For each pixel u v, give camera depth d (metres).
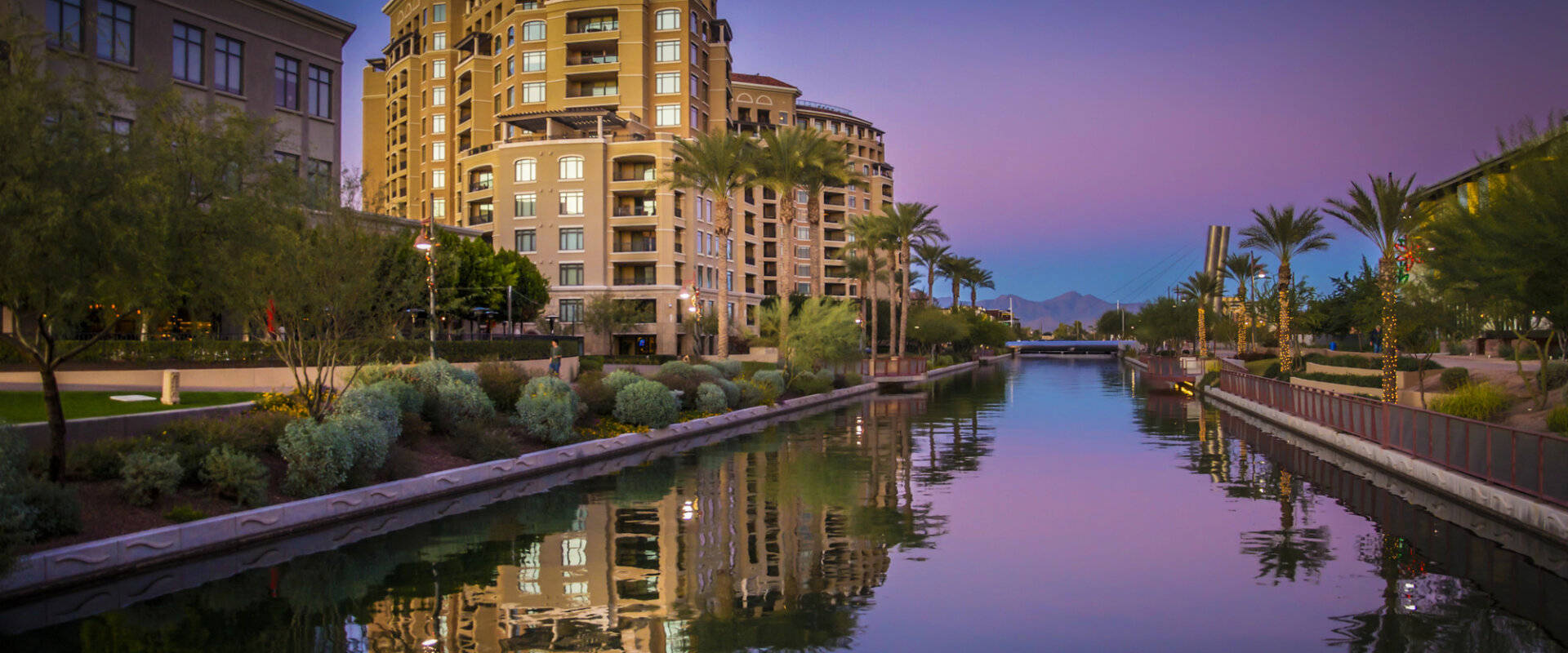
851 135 124.38
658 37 74.62
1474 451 16.73
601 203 67.06
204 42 33.31
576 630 9.48
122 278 12.12
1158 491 18.28
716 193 46.44
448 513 16.12
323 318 19.05
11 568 10.39
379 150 95.25
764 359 55.78
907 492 18.19
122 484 13.50
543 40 75.38
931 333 87.44
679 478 20.23
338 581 11.52
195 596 10.87
